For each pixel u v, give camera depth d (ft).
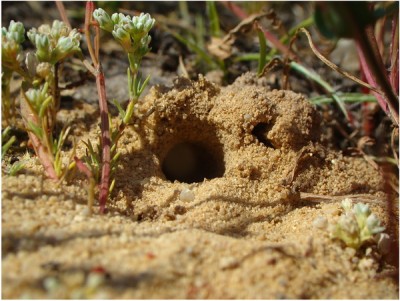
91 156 0.27
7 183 0.24
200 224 0.25
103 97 0.27
